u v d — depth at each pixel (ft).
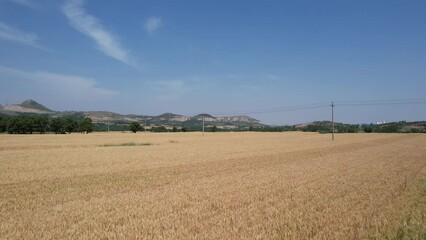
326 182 67.77
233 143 235.20
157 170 91.50
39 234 34.19
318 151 158.30
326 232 34.58
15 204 49.44
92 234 33.81
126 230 35.42
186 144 223.51
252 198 52.08
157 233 34.24
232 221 38.70
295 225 36.63
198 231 35.27
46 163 108.58
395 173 81.10
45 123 454.40
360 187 61.57
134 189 62.28
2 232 34.78
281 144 220.23
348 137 330.95
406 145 202.49
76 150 164.25
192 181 71.36
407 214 41.81
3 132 463.42
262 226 36.58
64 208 46.14
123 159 122.21
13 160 117.19
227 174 82.38
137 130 490.90
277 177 75.72
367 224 37.27
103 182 71.10
